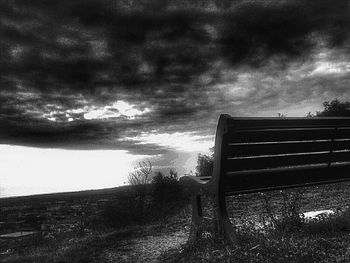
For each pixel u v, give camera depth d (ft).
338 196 28.78
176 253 13.88
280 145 13.03
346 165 15.06
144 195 40.50
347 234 13.51
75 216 52.85
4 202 177.58
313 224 14.35
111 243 19.52
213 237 12.81
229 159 12.27
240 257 10.70
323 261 10.68
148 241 19.25
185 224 24.13
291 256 10.52
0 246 38.24
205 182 13.39
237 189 12.93
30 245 35.19
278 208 22.98
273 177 13.41
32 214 89.20
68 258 17.85
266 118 12.05
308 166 14.11
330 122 13.38
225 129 11.70
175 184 43.09
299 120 12.63
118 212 36.65
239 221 18.47
